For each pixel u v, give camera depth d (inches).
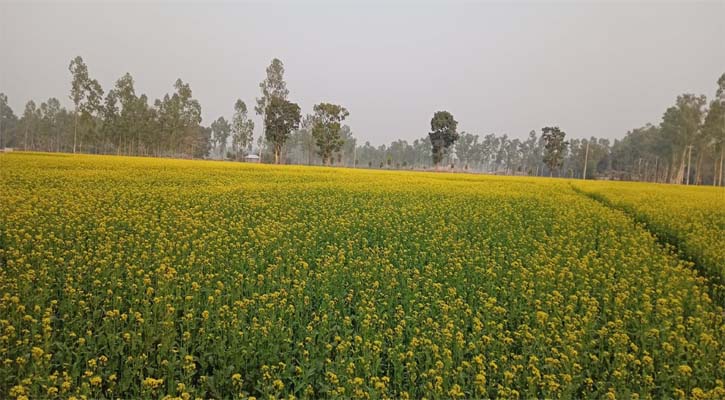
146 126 3250.5
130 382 249.0
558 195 1057.5
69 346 280.4
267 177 1258.0
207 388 257.3
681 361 286.0
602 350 302.0
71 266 397.4
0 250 423.5
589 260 511.8
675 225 660.1
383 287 393.1
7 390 244.4
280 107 2795.3
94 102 2642.7
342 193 946.7
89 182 931.3
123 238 497.4
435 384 247.4
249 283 379.2
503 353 294.4
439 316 340.2
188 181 1059.9
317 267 442.9
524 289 391.2
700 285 440.1
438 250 523.8
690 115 2116.1
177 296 337.7
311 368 261.7
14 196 669.3
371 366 272.5
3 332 283.6
